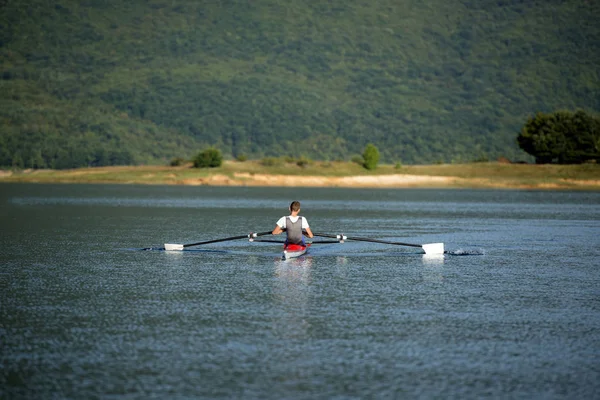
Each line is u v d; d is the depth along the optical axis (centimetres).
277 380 3584
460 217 16750
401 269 7475
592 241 10775
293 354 4025
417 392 3434
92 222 14125
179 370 3734
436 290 6097
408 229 13012
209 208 19812
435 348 4169
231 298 5650
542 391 3466
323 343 4259
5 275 6844
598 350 4156
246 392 3416
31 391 3428
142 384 3522
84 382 3550
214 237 10944
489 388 3500
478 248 9706
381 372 3722
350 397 3359
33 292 5897
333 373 3700
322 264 7888
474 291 6062
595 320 4922
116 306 5306
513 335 4488
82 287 6153
